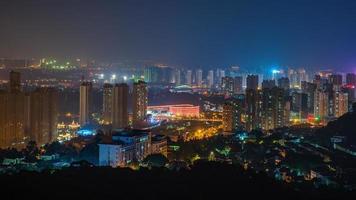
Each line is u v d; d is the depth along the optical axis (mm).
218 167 111938
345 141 184875
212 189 96625
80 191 90625
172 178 102562
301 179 128625
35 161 145000
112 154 144375
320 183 125562
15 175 100625
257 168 139625
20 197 85625
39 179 97500
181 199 90188
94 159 146750
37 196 86562
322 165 147750
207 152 165750
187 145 170500
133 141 151500
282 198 98438
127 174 104875
